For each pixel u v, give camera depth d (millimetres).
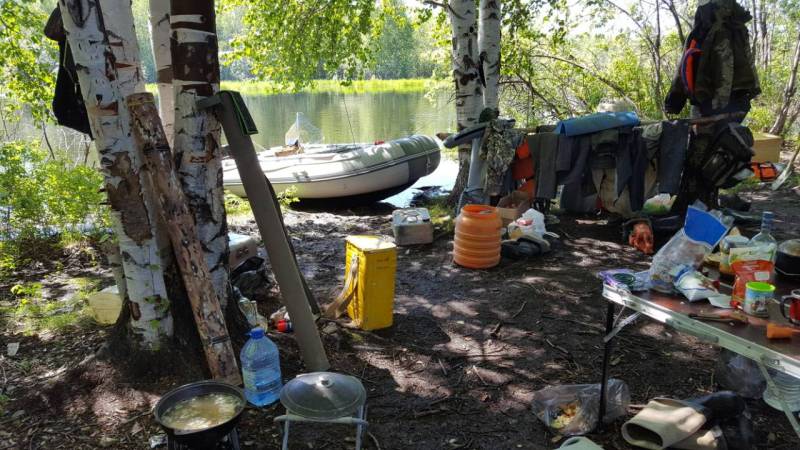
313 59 8133
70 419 2660
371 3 7734
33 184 5836
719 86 4824
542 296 4258
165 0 3301
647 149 5223
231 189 9414
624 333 3609
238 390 2230
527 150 5473
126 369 2893
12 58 6332
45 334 3693
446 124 16859
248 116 3031
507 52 9398
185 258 2750
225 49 11547
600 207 6422
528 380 3100
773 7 13070
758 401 2781
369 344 3539
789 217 6285
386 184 9086
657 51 11047
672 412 2369
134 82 2908
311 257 5578
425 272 4910
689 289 2168
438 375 3176
